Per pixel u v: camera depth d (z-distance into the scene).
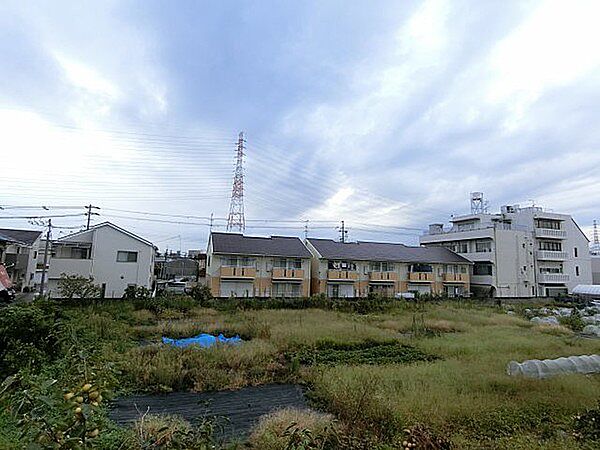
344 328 16.05
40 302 11.37
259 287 32.44
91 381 3.68
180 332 14.83
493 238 39.25
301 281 33.72
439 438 5.45
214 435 5.70
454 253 42.41
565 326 20.14
